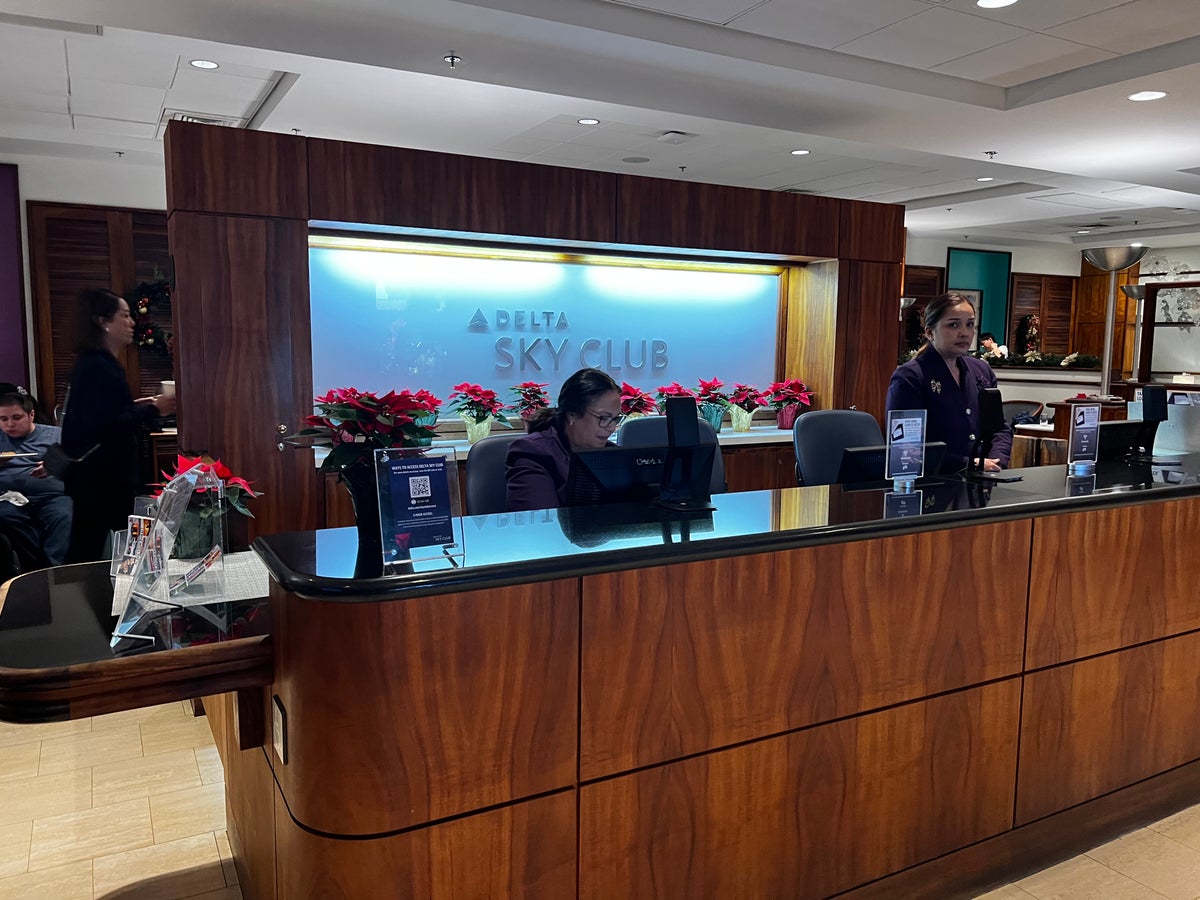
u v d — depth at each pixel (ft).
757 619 6.05
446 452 5.45
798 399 18.63
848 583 6.41
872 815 6.75
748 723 6.09
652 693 5.70
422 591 4.88
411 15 12.62
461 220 14.42
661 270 18.84
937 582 6.84
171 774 9.21
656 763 5.76
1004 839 7.52
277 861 5.74
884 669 6.66
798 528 6.22
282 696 5.31
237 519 11.62
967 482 8.58
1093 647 7.88
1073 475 9.16
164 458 19.33
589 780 5.54
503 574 5.10
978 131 18.92
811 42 14.74
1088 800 8.06
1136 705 8.29
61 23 13.42
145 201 22.30
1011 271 41.16
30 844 7.84
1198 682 8.78
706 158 22.91
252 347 13.08
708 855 6.04
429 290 16.61
